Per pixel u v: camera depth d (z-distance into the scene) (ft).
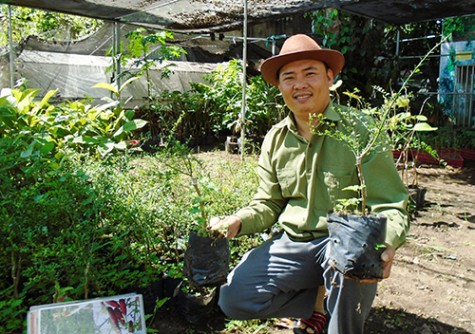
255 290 6.29
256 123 25.80
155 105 25.72
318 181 6.40
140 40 24.43
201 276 5.92
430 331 7.32
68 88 29.27
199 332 7.34
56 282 5.91
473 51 27.91
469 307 8.12
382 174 5.91
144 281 7.60
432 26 33.53
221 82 28.45
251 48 35.04
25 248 6.77
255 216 6.78
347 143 5.98
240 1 20.04
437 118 28.25
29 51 29.55
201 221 6.06
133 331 4.82
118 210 7.77
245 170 13.14
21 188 8.31
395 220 5.48
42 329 4.54
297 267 6.24
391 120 9.84
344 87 26.91
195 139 27.50
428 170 20.74
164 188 8.70
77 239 6.86
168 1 19.90
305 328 6.84
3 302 6.44
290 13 21.93
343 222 5.21
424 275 9.50
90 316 4.75
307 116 6.39
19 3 19.70
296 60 6.24
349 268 5.08
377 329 7.38
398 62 27.84
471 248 11.05
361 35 26.50
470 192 16.65
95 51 32.78
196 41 30.76
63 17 44.14
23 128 11.07
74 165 8.93
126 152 10.36
